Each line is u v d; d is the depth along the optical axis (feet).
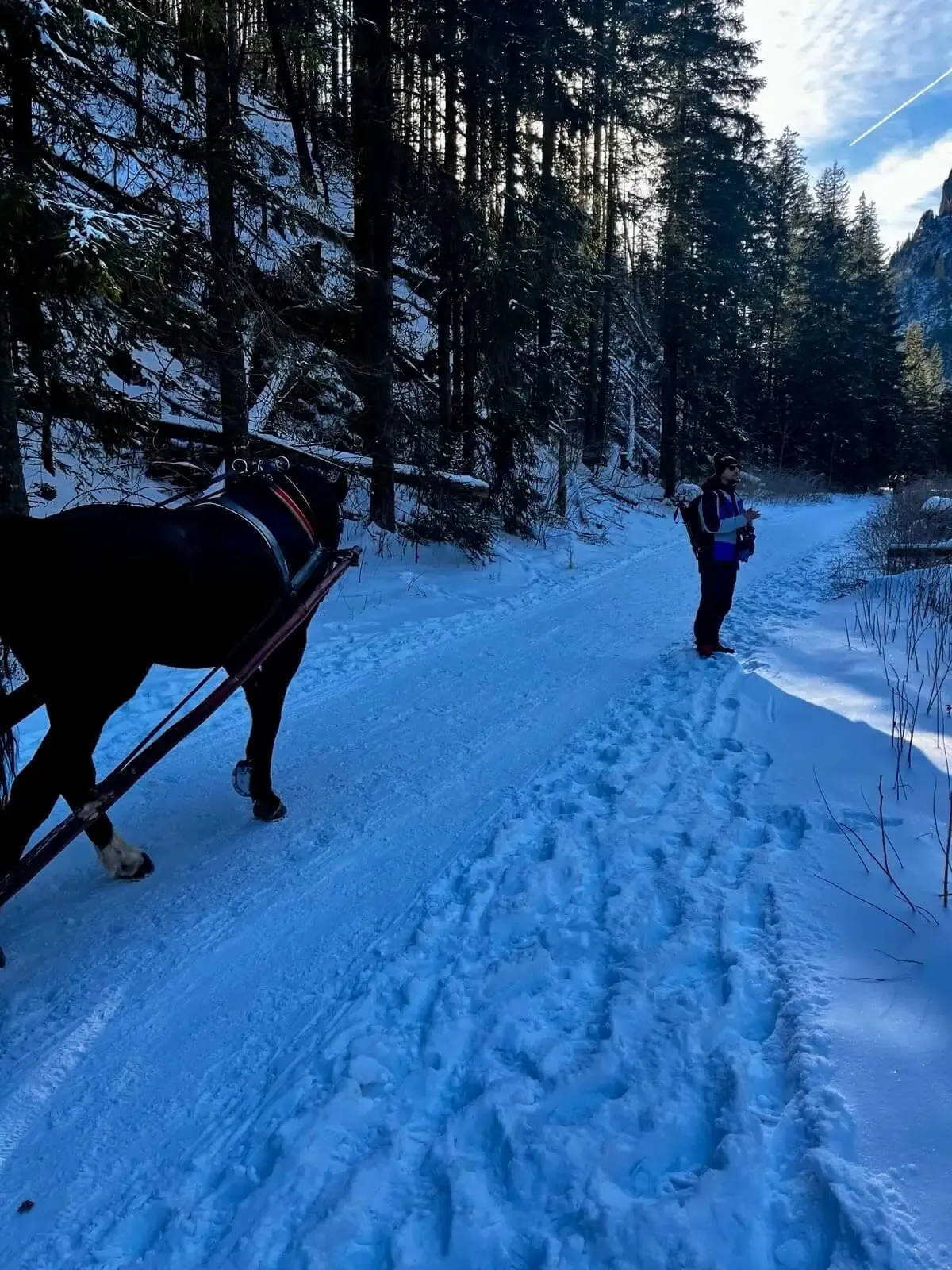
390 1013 9.29
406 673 23.58
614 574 42.50
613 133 65.92
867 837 12.04
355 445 41.06
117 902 11.96
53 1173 7.47
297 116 33.99
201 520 12.39
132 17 20.02
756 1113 7.00
